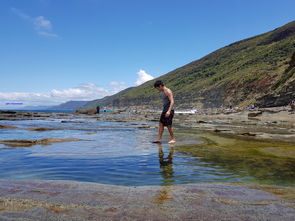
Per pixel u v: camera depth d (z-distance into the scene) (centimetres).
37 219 141
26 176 260
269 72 8250
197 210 158
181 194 192
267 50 13325
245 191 202
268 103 3931
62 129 955
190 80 17488
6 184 217
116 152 416
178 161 344
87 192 195
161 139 617
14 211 152
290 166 314
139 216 147
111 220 140
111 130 939
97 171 285
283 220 144
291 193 198
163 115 567
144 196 186
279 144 525
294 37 12519
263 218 146
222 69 15950
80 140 591
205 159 357
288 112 2619
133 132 849
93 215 147
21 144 505
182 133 807
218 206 166
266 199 182
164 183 237
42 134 745
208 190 204
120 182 240
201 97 11788
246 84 8681
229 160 351
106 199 177
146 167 307
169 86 18638
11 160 343
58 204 165
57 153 402
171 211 155
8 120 1691
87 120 1838
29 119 1888
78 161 340
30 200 171
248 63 12350
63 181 232
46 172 279
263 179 253
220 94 10281
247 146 494
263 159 359
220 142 559
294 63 4519
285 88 3719
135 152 416
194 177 261
